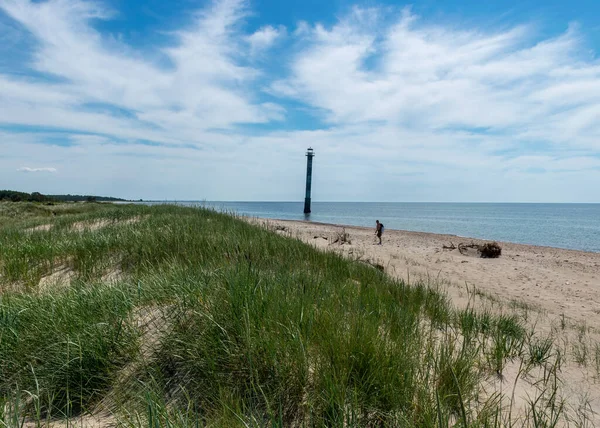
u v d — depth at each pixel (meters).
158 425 1.81
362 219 58.88
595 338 5.11
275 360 2.30
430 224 46.72
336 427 1.93
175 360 2.52
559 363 3.66
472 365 3.09
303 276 4.52
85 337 2.60
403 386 2.34
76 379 2.37
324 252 8.00
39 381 2.35
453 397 2.43
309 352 2.59
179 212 13.51
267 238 7.94
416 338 3.38
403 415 2.11
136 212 13.30
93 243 6.55
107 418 2.14
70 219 12.68
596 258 16.84
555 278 11.51
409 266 11.87
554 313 7.11
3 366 2.46
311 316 2.89
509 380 3.15
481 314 5.43
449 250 17.30
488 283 10.31
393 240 22.03
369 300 4.23
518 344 4.14
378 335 2.93
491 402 2.62
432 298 5.70
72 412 2.24
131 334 2.68
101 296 3.30
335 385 2.14
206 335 2.57
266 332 2.55
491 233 33.78
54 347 2.54
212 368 2.30
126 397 2.26
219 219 11.47
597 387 3.22
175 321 2.79
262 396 2.20
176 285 3.39
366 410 2.19
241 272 3.64
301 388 2.25
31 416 2.17
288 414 2.13
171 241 6.40
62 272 5.73
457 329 4.43
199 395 2.24
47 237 7.93
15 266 5.46
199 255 5.69
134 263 5.80
